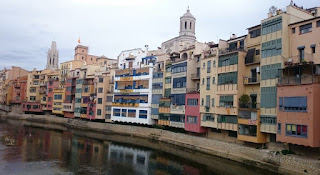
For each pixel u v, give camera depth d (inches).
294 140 1202.0
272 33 1396.4
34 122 3703.3
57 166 1432.1
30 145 1959.9
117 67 3120.1
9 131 2628.0
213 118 1738.4
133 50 2952.8
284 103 1266.0
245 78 1582.2
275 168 1245.7
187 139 1892.2
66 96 3688.5
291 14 1381.6
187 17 3346.5
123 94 2780.5
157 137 2207.2
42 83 4407.0
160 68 2503.7
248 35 1627.7
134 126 2504.9
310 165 1104.8
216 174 1302.9
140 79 2623.0
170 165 1483.8
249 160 1386.6
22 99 4576.8
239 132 1529.3
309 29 1282.0
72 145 2028.8
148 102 2502.5
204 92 1833.2
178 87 2124.8
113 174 1322.6
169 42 3580.2
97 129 2871.6
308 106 1157.7
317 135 1136.2
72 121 3297.2
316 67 1224.8
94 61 4712.1
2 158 1546.5
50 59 6264.8
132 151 1840.6
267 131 1368.1
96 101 3095.5
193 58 2071.9
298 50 1320.1
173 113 2148.1
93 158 1636.3
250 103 1491.1
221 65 1712.6
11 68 5423.2
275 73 1353.3
